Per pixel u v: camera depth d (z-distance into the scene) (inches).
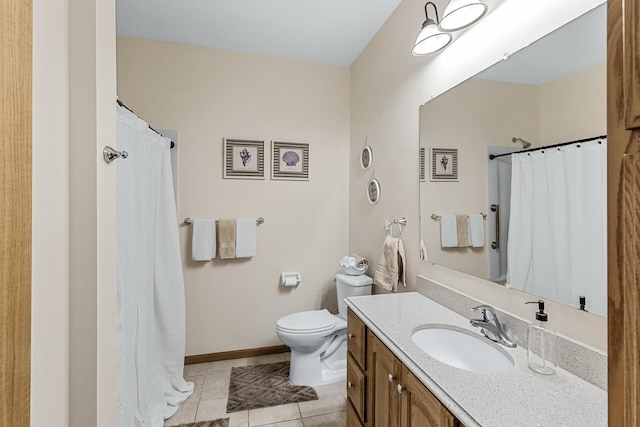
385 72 89.9
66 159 37.2
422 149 71.5
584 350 37.1
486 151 53.6
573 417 30.3
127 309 62.3
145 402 70.9
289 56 110.7
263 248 110.1
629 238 15.6
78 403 38.6
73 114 38.1
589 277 37.7
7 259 22.8
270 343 111.3
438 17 63.9
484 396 33.6
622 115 15.9
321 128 115.6
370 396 55.9
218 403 82.4
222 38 99.2
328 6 83.2
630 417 15.5
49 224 33.6
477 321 50.5
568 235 40.3
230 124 106.7
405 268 79.4
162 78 100.7
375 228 96.2
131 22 90.5
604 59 36.3
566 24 40.3
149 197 77.2
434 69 67.7
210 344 105.7
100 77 40.2
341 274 105.0
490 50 52.4
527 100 45.8
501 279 50.9
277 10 84.7
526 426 29.0
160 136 84.2
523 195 46.9
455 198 61.0
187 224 103.0
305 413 78.4
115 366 45.8
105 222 42.1
